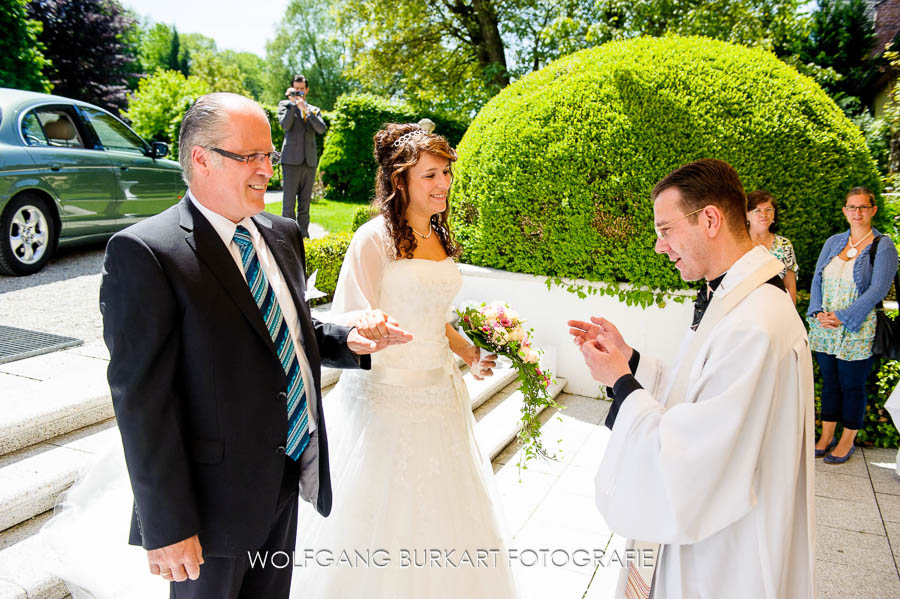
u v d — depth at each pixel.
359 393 2.27
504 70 16.61
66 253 6.33
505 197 4.94
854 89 18.47
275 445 1.64
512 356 2.54
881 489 3.79
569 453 4.01
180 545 1.48
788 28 13.54
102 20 23.55
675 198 1.57
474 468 2.36
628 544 1.72
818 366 4.58
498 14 18.00
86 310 4.52
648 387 1.92
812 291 4.26
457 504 2.21
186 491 1.48
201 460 1.55
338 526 2.15
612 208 4.57
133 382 1.42
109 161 5.93
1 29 15.57
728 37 12.79
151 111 18.28
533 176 4.81
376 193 2.34
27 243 5.32
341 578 2.12
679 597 1.52
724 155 4.42
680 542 1.42
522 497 3.49
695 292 4.46
